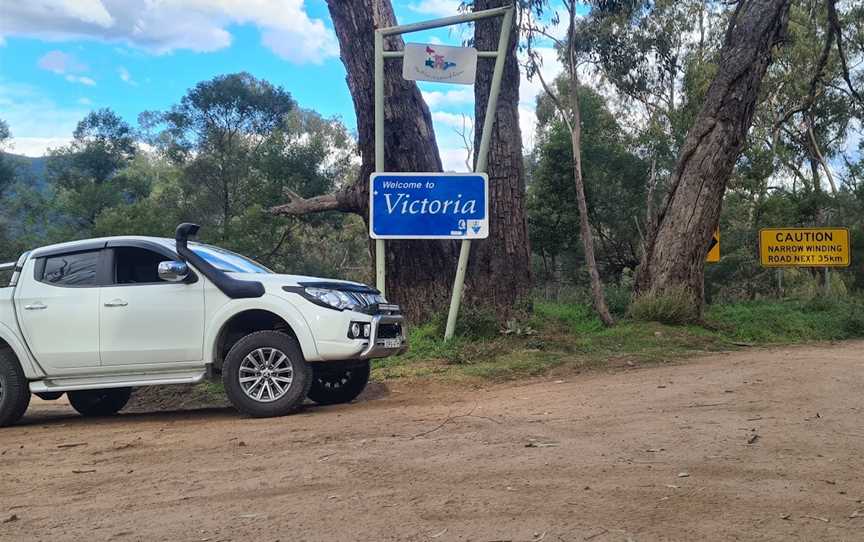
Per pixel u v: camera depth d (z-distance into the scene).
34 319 8.30
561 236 29.08
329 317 7.82
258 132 42.53
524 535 3.75
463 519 4.02
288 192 15.12
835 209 26.19
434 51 11.77
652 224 14.55
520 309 13.16
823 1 28.55
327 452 5.75
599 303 13.79
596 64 24.09
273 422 7.42
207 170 40.75
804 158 35.81
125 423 8.36
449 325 11.80
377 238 11.73
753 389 7.85
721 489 4.41
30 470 5.86
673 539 3.66
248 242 35.56
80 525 4.25
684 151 14.20
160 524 4.19
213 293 8.02
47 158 48.75
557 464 5.04
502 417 6.89
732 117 13.92
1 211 43.50
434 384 9.60
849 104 32.28
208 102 40.69
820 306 17.06
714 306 17.19
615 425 6.29
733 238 26.05
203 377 8.06
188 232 8.27
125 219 34.62
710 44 30.78
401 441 6.00
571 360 10.77
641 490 4.42
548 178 28.94
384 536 3.81
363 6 13.32
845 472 4.71
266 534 3.92
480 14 11.86
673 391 7.96
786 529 3.77
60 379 8.33
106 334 8.15
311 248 46.00
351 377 8.91
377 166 11.98
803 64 30.53
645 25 28.45
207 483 5.04
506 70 13.46
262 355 7.89
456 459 5.29
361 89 13.46
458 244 13.53
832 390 7.68
